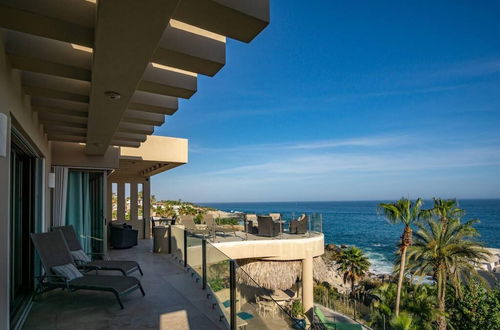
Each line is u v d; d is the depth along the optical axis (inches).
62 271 174.6
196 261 239.9
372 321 649.0
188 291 202.5
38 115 180.7
